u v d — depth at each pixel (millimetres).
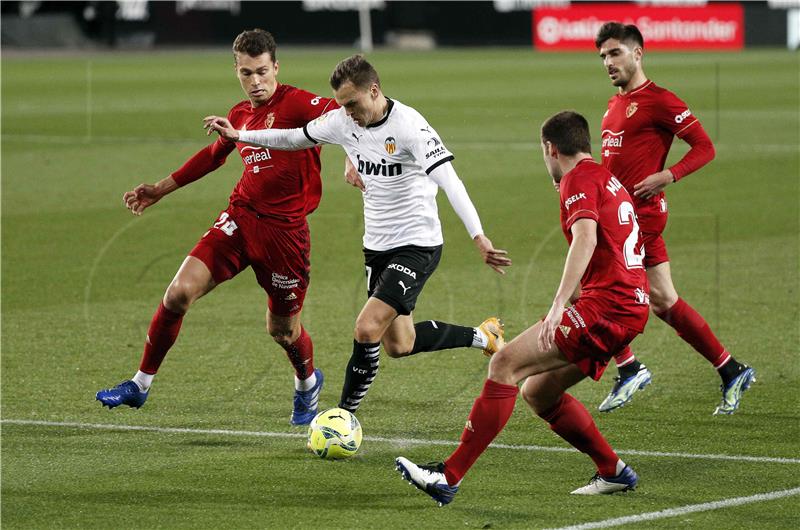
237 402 21547
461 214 18000
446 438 19375
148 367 19703
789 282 31234
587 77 94062
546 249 35938
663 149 21781
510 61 114125
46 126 65250
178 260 34562
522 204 43469
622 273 15805
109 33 138000
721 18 128750
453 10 141750
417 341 21094
